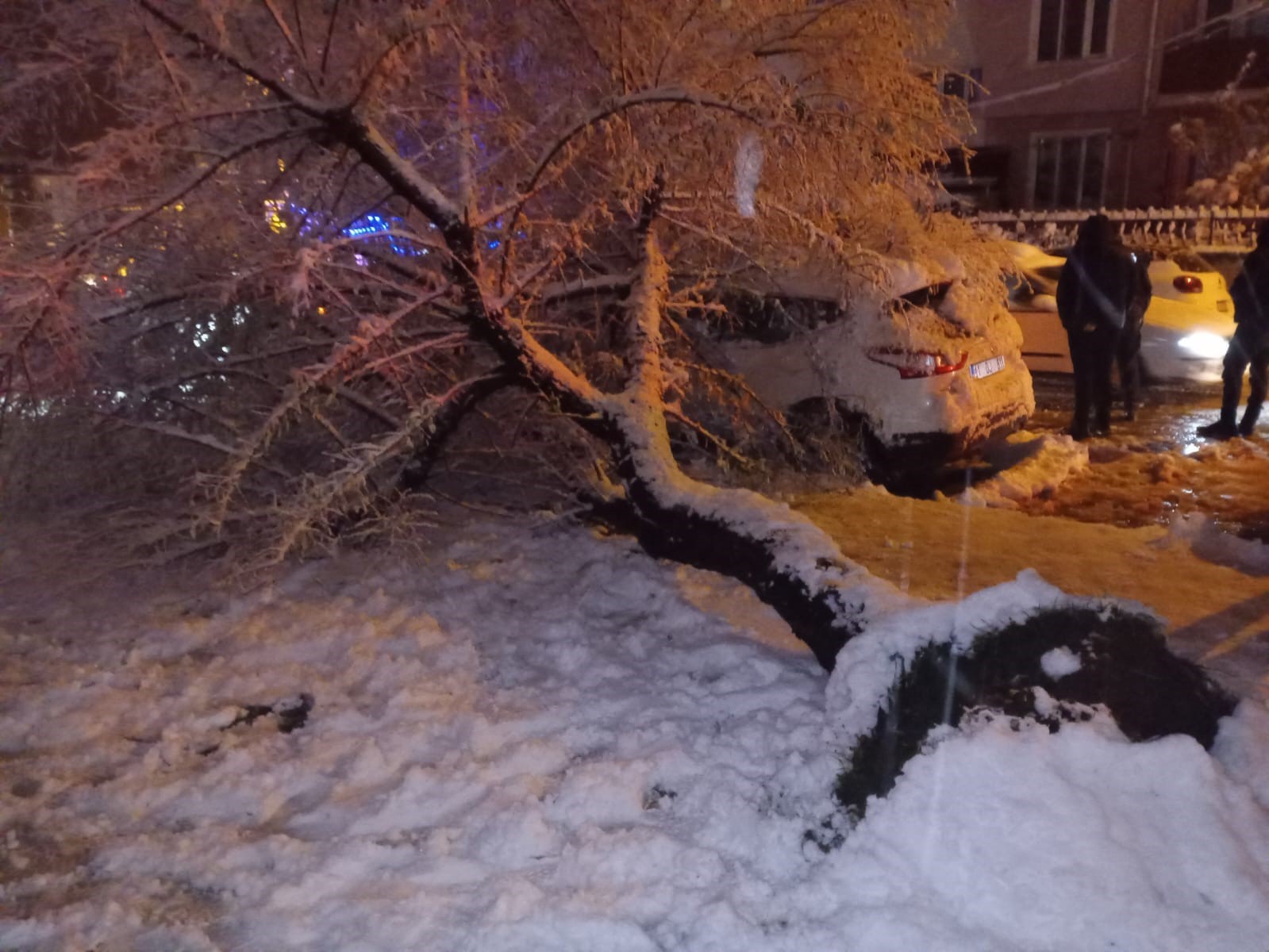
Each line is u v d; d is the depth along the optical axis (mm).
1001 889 2750
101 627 4973
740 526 4734
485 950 2754
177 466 6098
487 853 3178
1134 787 2957
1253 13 20125
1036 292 11383
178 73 4734
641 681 4352
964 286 7180
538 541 6129
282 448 6277
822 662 4117
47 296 4707
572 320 6805
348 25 5082
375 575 5543
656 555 5352
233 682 4328
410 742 3832
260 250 5699
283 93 4656
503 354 5352
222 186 5488
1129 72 21500
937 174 6570
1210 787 2928
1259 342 8492
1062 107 22281
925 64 6254
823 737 3369
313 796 3555
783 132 4938
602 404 5523
